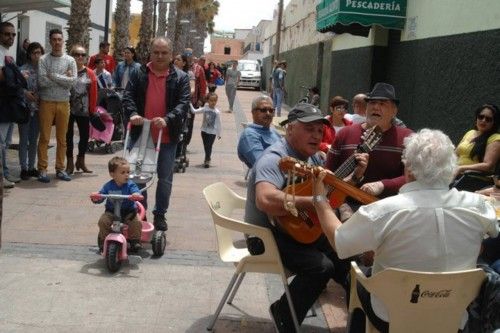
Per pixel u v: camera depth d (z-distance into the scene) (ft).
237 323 15.21
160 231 19.76
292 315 13.53
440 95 30.12
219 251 15.25
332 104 24.72
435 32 31.32
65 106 29.25
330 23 38.99
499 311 10.61
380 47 40.47
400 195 10.33
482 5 25.75
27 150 29.53
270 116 21.84
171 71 20.89
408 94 35.32
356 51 46.29
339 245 10.55
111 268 17.71
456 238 10.18
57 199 26.16
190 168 36.27
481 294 11.02
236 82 74.54
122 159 18.51
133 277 17.75
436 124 30.42
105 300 16.06
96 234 21.62
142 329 14.56
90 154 38.40
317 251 13.80
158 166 21.01
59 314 15.07
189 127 34.99
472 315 11.46
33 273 17.60
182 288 17.17
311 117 13.53
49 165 33.58
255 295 17.07
